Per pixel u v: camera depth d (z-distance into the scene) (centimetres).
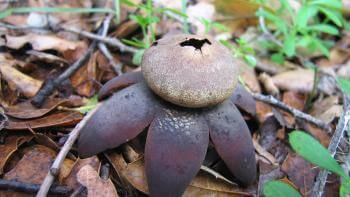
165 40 11
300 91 18
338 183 13
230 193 12
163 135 11
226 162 11
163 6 20
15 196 11
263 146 15
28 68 16
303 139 10
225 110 12
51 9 17
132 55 18
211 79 10
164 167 10
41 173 12
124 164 12
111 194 11
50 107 14
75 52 17
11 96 14
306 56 22
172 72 10
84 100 15
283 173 14
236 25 22
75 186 11
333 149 12
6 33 17
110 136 11
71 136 12
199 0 22
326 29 17
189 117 11
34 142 13
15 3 19
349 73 21
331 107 17
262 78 19
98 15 19
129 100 11
